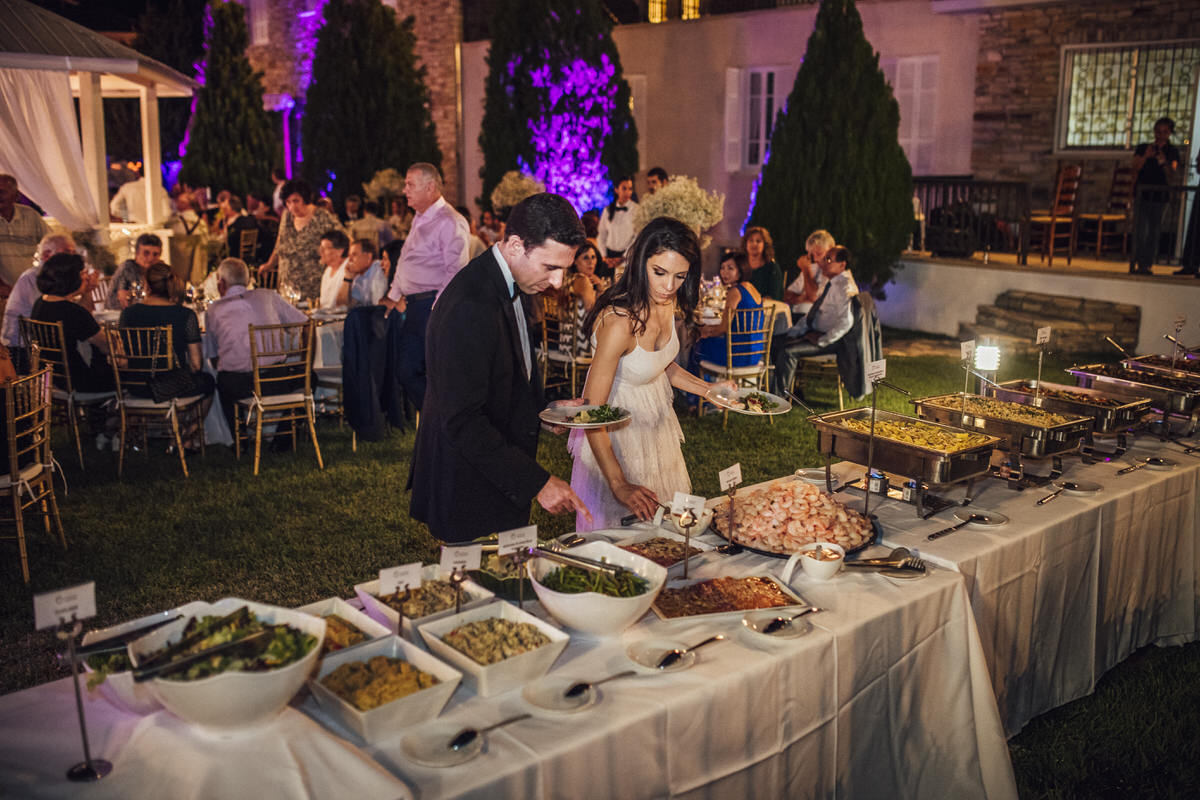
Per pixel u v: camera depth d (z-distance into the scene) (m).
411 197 5.90
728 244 13.82
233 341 5.91
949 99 12.12
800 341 7.19
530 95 12.88
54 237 6.57
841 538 2.68
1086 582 3.20
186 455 6.14
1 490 4.18
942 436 3.10
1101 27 11.02
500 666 1.92
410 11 16.05
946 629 2.54
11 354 5.95
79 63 9.43
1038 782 2.88
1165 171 9.61
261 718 1.68
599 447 2.92
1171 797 2.82
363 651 1.94
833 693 2.24
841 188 10.01
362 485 5.55
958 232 11.02
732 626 2.27
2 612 3.92
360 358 6.05
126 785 1.62
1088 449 3.71
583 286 7.12
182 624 1.87
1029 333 9.88
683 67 13.76
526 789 1.72
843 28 9.82
